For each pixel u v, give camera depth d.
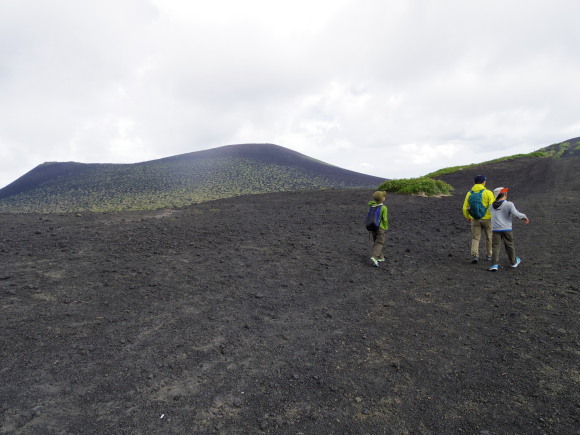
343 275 6.75
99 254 7.25
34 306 4.73
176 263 6.91
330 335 4.39
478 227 7.55
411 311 5.13
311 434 2.72
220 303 5.20
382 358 3.86
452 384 3.37
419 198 18.56
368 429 2.78
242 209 14.88
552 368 3.53
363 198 18.30
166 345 3.97
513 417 2.88
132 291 5.44
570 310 4.79
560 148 54.69
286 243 8.94
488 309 5.09
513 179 24.47
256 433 2.72
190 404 3.03
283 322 4.72
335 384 3.38
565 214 12.06
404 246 9.13
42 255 6.98
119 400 3.03
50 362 3.50
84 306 4.83
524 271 6.68
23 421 2.70
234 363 3.70
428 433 2.74
